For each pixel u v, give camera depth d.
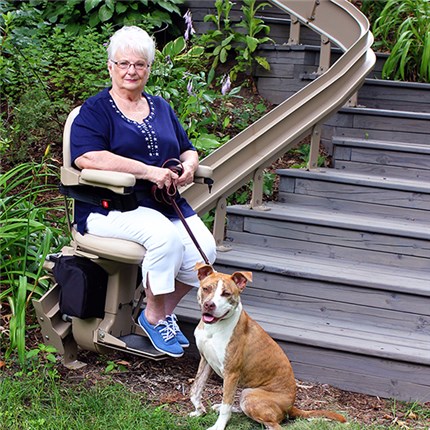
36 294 4.24
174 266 3.48
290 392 3.37
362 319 4.28
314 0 6.54
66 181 3.56
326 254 4.83
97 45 6.34
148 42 3.57
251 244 5.05
